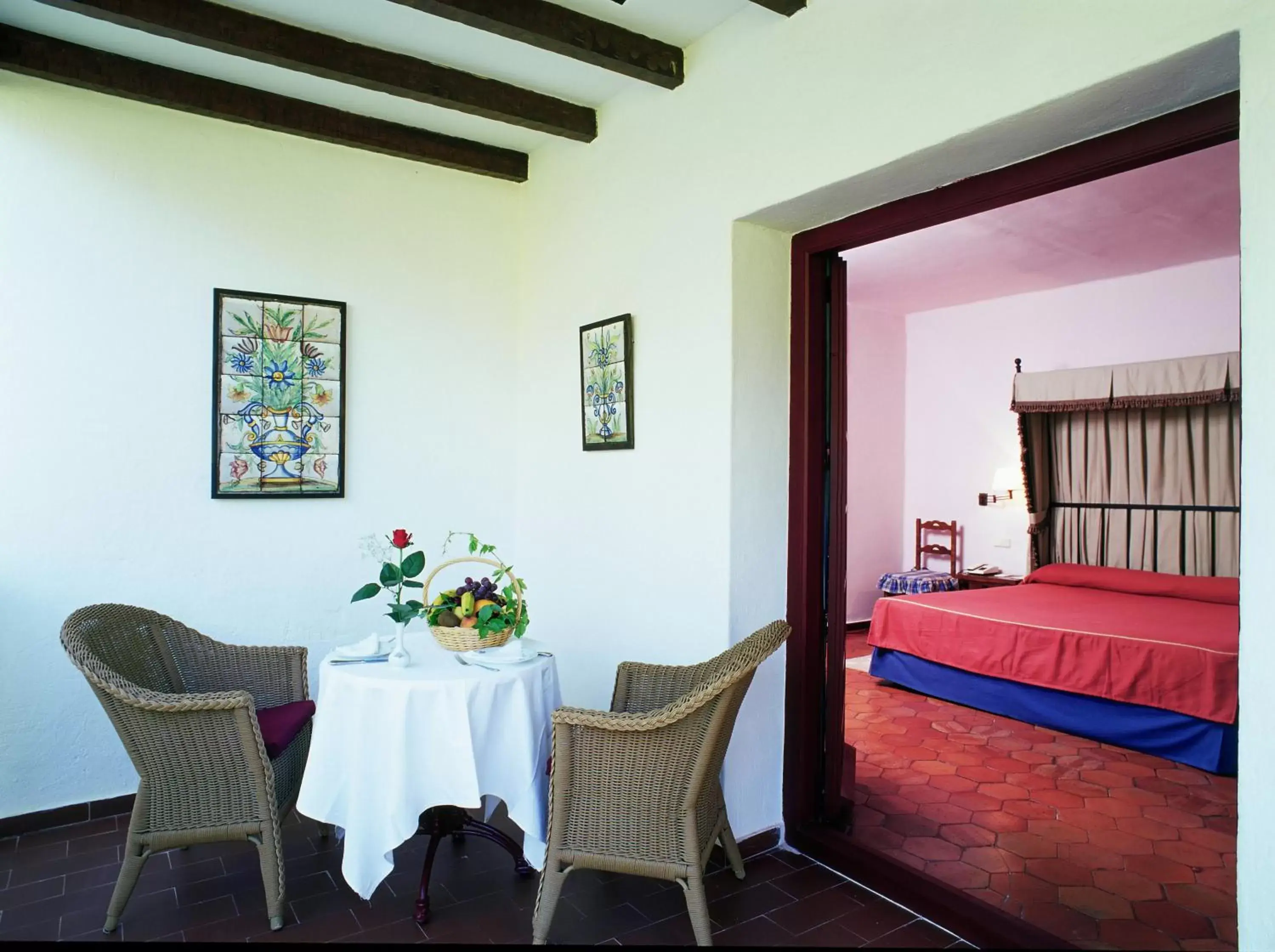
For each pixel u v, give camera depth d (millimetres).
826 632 2775
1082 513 5605
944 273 5270
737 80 2627
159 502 3018
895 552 6703
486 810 2742
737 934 2186
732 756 2633
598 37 2611
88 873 2492
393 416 3539
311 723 2637
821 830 2688
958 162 2148
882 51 2174
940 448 6508
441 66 2881
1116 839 2764
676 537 2865
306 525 3328
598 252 3299
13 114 2768
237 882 2445
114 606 2520
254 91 3023
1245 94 1521
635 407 3078
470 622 2486
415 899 2354
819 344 2781
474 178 3748
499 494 3840
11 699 2770
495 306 3822
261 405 3205
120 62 2768
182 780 2166
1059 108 1839
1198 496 5066
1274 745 1493
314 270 3340
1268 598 1502
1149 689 3568
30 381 2789
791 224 2688
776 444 2760
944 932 2219
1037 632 3992
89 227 2891
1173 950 2113
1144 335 5281
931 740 3830
